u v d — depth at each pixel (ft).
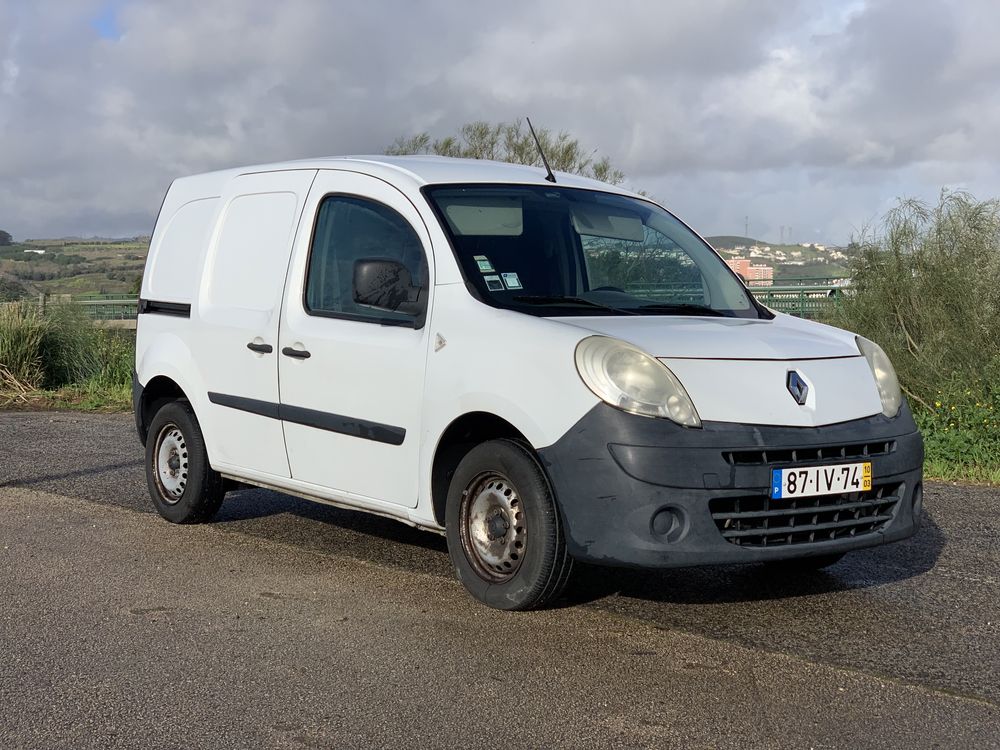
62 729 11.51
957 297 35.12
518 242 17.12
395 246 17.40
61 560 18.81
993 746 11.16
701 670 13.33
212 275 20.84
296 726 11.57
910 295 36.01
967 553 19.58
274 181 20.15
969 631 15.06
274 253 19.48
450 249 16.49
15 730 11.49
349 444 17.53
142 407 22.47
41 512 22.88
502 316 15.51
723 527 14.15
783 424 14.42
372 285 16.38
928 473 28.27
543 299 16.28
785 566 18.26
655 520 13.87
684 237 19.62
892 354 35.99
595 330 14.89
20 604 16.19
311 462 18.33
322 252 18.57
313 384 18.06
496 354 15.21
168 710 12.03
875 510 15.34
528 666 13.42
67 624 15.20
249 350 19.39
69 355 55.01
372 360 16.99
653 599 16.40
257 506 23.45
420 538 20.49
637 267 18.17
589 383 14.23
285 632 14.78
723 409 14.24
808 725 11.64
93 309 62.44
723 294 18.45
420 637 14.53
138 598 16.48
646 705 12.16
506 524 15.39
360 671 13.24
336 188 18.75
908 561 18.98
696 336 15.21
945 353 34.91
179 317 21.40
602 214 18.67
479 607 15.88
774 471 14.23
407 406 16.43
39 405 47.70
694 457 13.87
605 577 17.61
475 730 11.46
